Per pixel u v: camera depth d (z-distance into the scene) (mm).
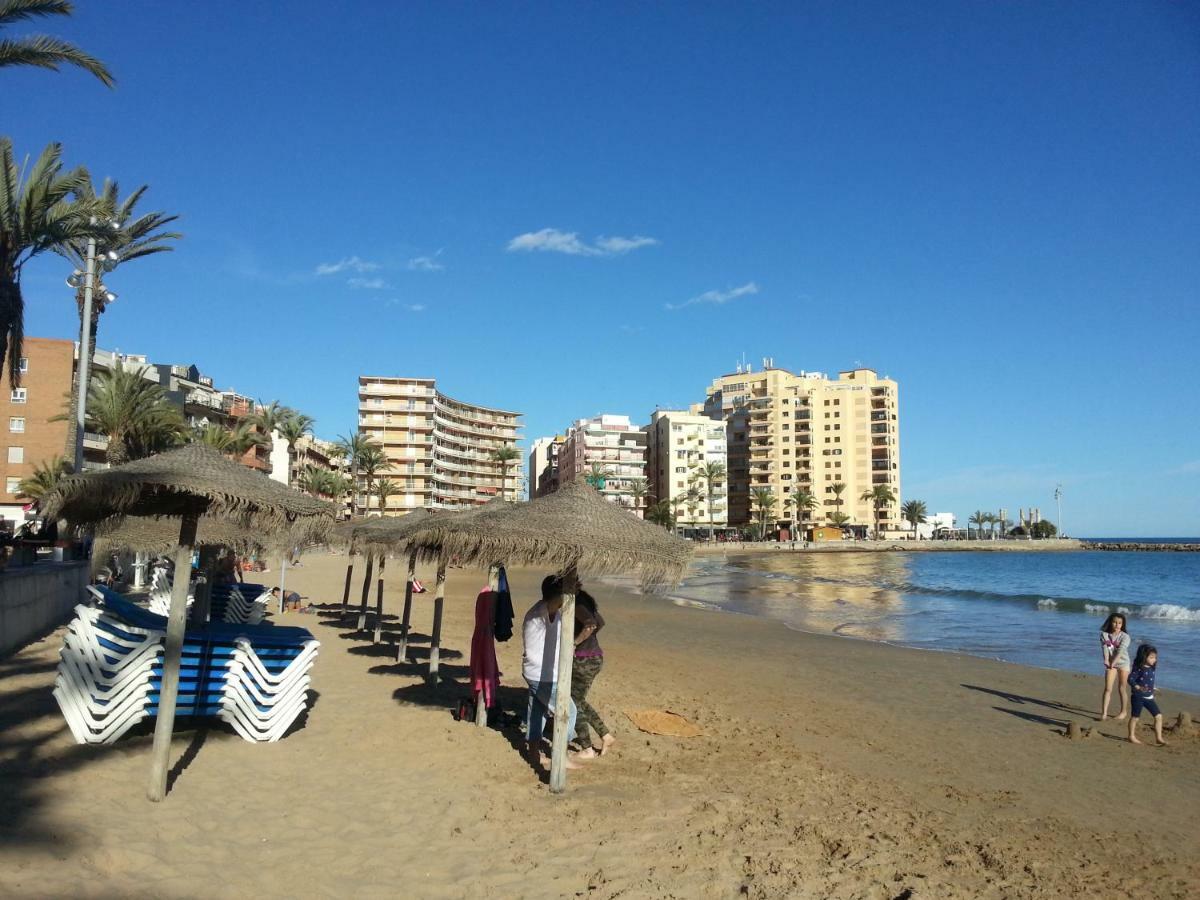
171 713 5781
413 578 12984
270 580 37250
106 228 19625
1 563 11734
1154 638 23203
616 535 6535
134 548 10969
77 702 6719
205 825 5363
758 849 5574
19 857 4430
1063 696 13227
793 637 21250
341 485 97750
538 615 7746
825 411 141875
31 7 12305
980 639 22531
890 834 6008
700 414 164125
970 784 7680
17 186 15430
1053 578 65562
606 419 148375
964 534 189000
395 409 123625
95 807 5363
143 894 4270
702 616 27562
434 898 4645
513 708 9773
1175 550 164375
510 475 150625
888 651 18594
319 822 5672
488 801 6328
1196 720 11414
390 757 7387
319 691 10258
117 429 33188
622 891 4824
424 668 12562
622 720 9469
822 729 9844
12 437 56812
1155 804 7258
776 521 142750
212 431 44438
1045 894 5094
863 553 136375
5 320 15078
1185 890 5258
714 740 8773
